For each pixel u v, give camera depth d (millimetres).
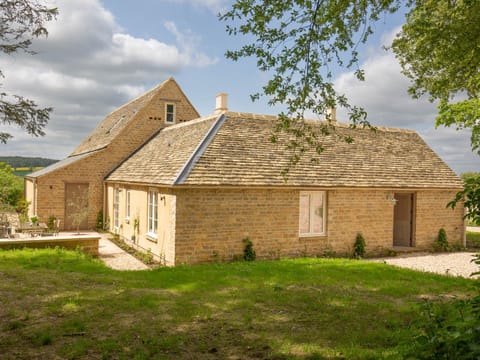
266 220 15125
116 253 16641
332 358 5555
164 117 25312
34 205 22828
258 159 15977
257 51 7145
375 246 17531
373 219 17500
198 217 13914
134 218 18188
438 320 4309
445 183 19469
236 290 9219
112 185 22141
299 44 7117
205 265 12859
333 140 19250
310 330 6703
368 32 7184
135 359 5363
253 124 17969
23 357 5371
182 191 13664
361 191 17203
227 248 14391
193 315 7297
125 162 22875
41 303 7723
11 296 8109
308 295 8867
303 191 16266
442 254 18078
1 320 6746
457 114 15648
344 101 7383
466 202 4566
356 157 18719
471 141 15664
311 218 16438
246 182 14547
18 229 18688
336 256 16578
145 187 16812
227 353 5691
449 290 9883
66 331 6348
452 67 11484
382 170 18516
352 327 6883
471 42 9570
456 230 19688
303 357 5574
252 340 6184
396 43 11148
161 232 14844
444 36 9719
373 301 8609
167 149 18688
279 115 7645
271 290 9281
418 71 12953
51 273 10523
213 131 16703
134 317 7113
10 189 27953
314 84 7348
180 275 10977
